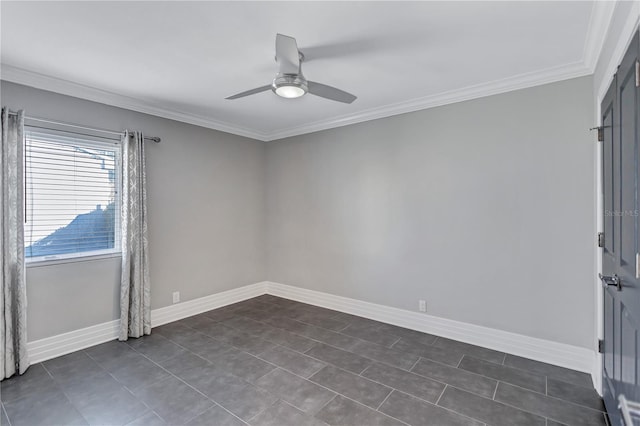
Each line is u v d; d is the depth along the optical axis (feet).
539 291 8.87
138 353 9.46
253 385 7.75
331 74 8.82
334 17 6.19
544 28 6.57
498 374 8.18
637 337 4.55
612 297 6.10
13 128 8.29
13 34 6.74
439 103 10.46
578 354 8.34
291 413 6.72
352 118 12.49
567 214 8.44
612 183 5.95
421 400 7.13
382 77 9.01
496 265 9.55
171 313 12.06
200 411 6.79
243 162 14.76
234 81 9.29
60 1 5.65
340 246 13.15
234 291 14.35
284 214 15.07
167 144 11.92
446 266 10.48
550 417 6.52
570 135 8.36
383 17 6.20
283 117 12.77
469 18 6.24
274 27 6.54
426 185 10.85
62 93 9.34
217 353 9.45
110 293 10.45
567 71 8.27
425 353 9.39
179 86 9.64
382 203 11.91
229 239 14.15
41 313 9.05
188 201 12.62
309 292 14.24
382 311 12.00
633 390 4.78
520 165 9.10
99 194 10.26
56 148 9.35
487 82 9.29
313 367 8.62
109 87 9.70
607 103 6.31
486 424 6.34
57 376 8.17
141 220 10.84
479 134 9.78
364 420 6.49
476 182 9.85
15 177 8.27
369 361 8.93
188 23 6.38
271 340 10.37
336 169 13.20
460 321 10.25
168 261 11.98
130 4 5.76
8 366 8.05
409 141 11.21
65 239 9.58
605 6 5.69
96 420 6.52
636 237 4.50
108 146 10.41
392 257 11.71
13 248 8.26
